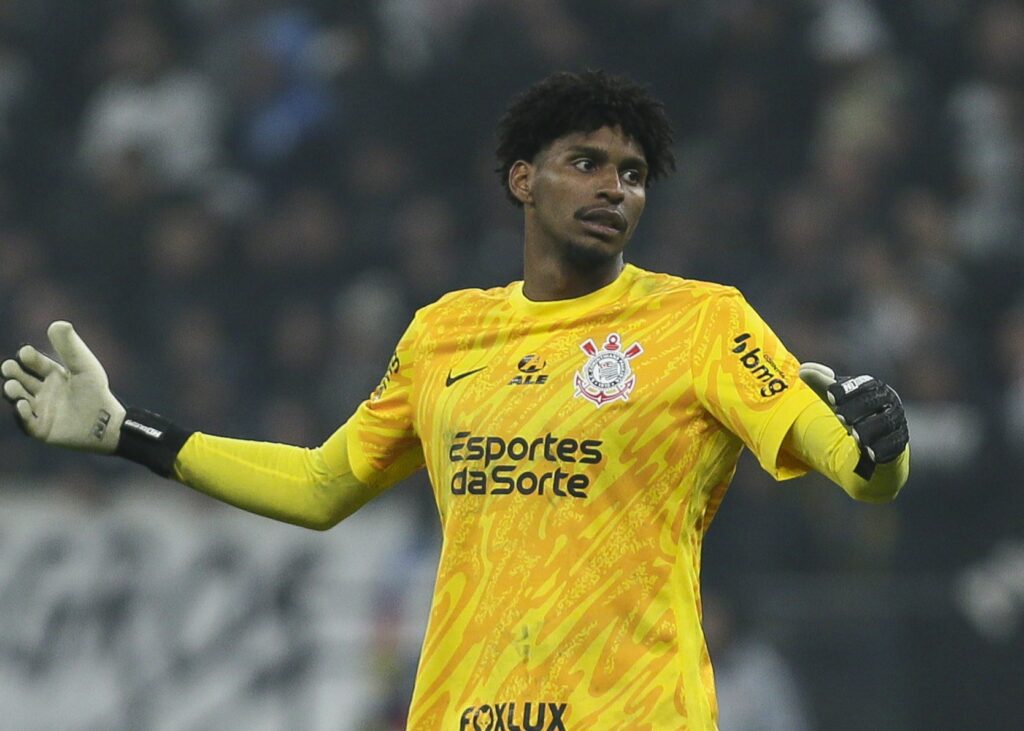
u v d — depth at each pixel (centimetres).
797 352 3844
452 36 4653
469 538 1427
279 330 4306
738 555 3503
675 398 1412
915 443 3706
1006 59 4547
